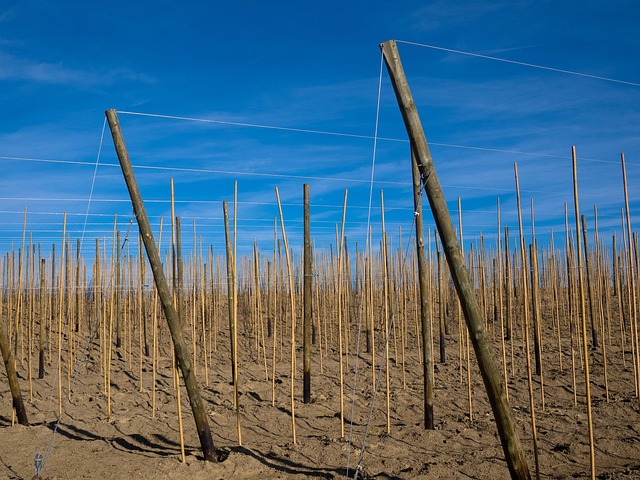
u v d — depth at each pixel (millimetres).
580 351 15422
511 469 5516
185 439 9922
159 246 10656
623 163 7887
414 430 10031
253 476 7875
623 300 20516
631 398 12273
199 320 22031
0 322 10383
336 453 8812
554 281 20109
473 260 21203
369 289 18703
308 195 11984
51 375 15094
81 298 17953
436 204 5699
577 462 8406
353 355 18156
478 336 5566
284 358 17891
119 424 10828
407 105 5809
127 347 17359
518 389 13617
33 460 8594
